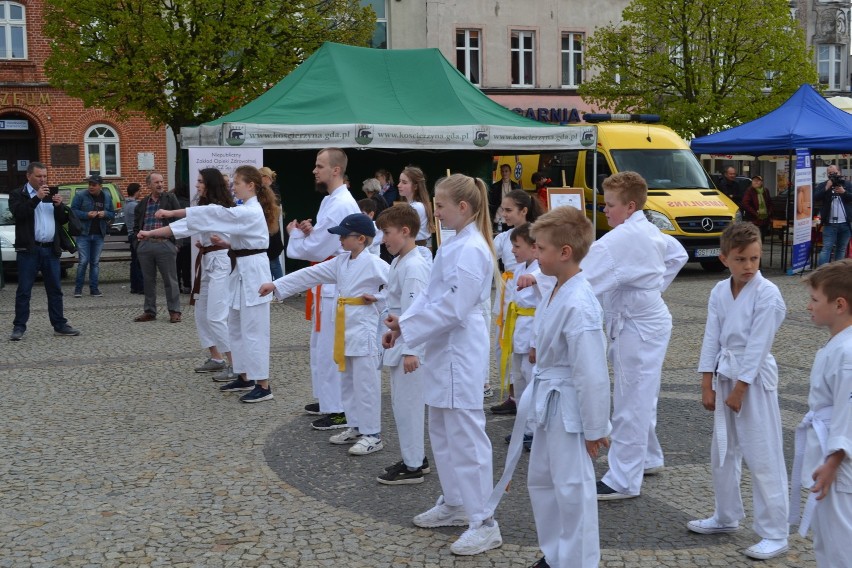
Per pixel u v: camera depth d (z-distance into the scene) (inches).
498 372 369.1
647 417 217.8
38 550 186.9
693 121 1007.6
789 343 422.0
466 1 1213.1
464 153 745.0
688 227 682.2
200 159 537.0
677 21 1011.9
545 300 167.2
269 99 608.7
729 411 192.7
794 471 156.4
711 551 188.1
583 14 1275.8
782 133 696.4
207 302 352.8
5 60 1125.1
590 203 725.3
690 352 402.3
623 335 218.2
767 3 994.1
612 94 1061.8
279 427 286.0
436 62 649.6
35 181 439.2
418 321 188.9
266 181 480.7
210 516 207.3
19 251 440.8
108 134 1169.4
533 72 1261.1
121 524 201.8
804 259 696.4
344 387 267.4
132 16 739.4
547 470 165.5
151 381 349.7
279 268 584.4
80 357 397.1
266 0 767.7
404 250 230.7
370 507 214.4
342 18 840.3
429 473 240.5
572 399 161.2
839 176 696.4
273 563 181.0
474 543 185.5
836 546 143.3
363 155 722.2
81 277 612.1
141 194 1176.8
